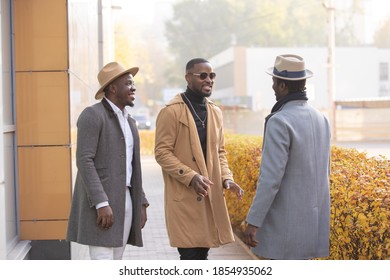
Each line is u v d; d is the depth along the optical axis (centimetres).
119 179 754
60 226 1055
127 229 779
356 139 6250
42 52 1048
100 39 2166
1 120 747
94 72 1750
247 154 1317
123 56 5775
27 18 1045
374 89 9012
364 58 8944
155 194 2305
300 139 677
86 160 730
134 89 779
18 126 1049
